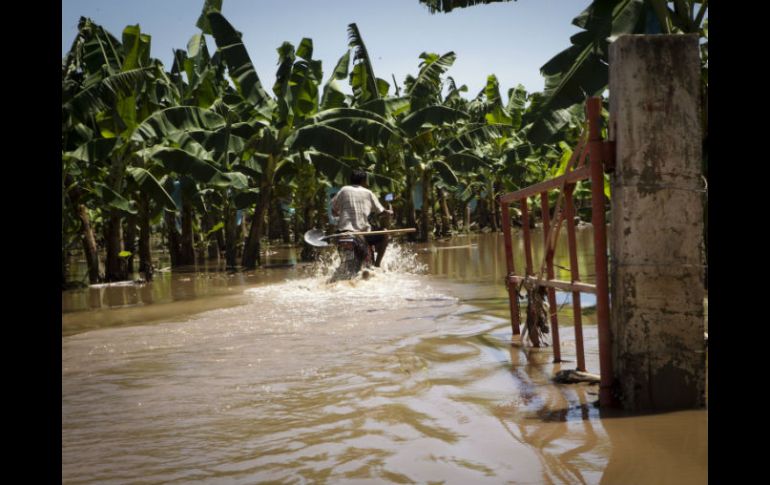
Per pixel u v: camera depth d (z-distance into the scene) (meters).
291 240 32.09
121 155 13.03
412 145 19.73
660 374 2.96
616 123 3.03
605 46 7.48
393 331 5.25
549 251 4.19
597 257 3.11
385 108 15.48
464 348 4.54
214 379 3.85
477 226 32.69
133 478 2.35
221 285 10.61
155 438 2.80
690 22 7.11
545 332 4.50
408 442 2.62
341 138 13.96
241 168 15.98
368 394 3.40
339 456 2.49
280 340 5.01
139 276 13.78
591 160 3.10
